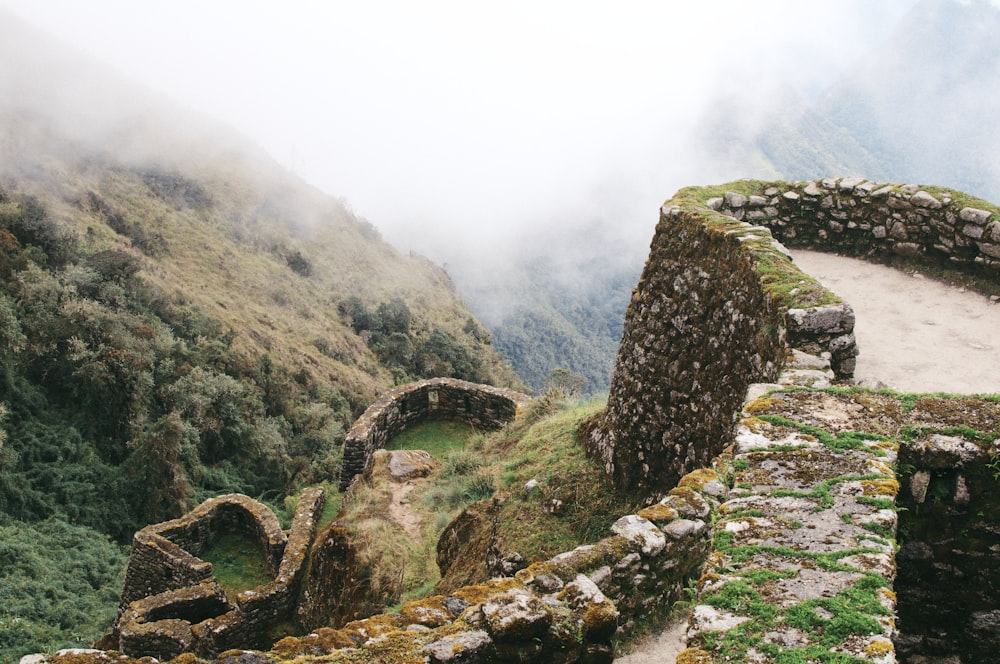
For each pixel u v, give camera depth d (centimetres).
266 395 4416
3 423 2991
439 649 363
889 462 421
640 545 509
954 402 477
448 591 901
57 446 3086
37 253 4022
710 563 360
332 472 3716
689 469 804
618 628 505
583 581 448
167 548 1484
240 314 5347
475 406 1823
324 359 5419
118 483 3042
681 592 541
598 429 1012
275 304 6044
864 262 990
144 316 4116
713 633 310
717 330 783
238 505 1677
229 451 3666
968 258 894
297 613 1286
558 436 1116
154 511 3025
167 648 1185
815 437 448
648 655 499
